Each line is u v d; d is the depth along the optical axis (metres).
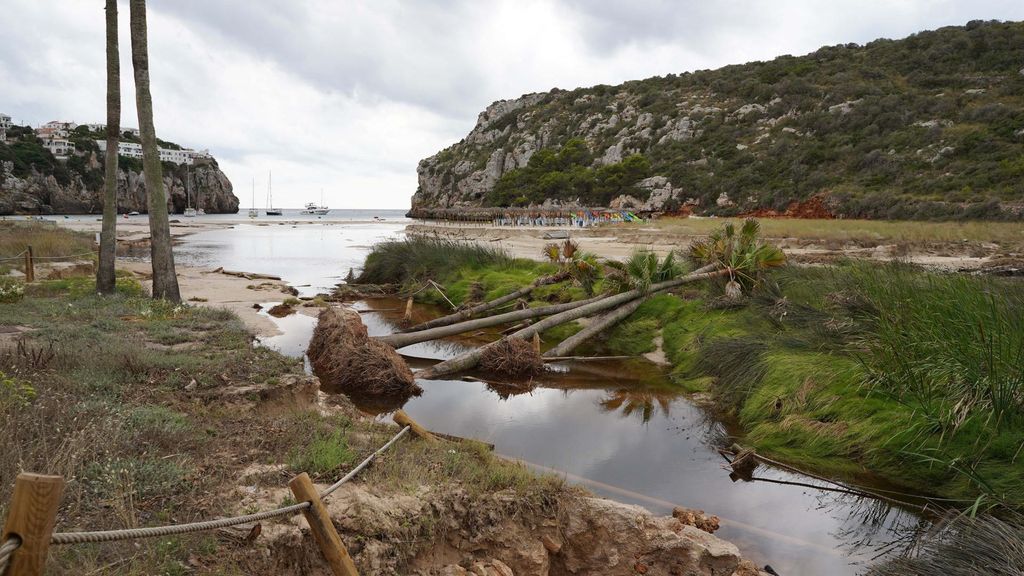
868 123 61.69
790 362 9.76
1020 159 44.38
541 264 21.36
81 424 5.31
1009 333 7.58
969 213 38.78
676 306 14.91
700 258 16.92
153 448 5.25
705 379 11.32
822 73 82.81
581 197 79.62
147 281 21.05
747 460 7.81
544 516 5.46
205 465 5.18
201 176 164.12
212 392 7.42
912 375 8.02
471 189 117.75
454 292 20.16
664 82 114.69
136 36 13.82
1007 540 4.64
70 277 19.88
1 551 2.36
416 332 14.07
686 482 7.32
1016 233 28.05
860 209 46.25
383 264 24.48
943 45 75.00
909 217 42.00
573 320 15.62
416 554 4.78
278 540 4.20
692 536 5.49
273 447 5.76
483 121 154.62
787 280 14.39
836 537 6.04
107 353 8.04
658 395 10.97
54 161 119.62
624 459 7.98
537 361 12.27
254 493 4.76
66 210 118.31
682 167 70.38
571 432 8.99
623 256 26.19
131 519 3.96
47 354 7.43
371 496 4.94
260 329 14.63
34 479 2.41
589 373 12.44
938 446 7.03
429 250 23.84
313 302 19.06
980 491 6.33
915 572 4.75
